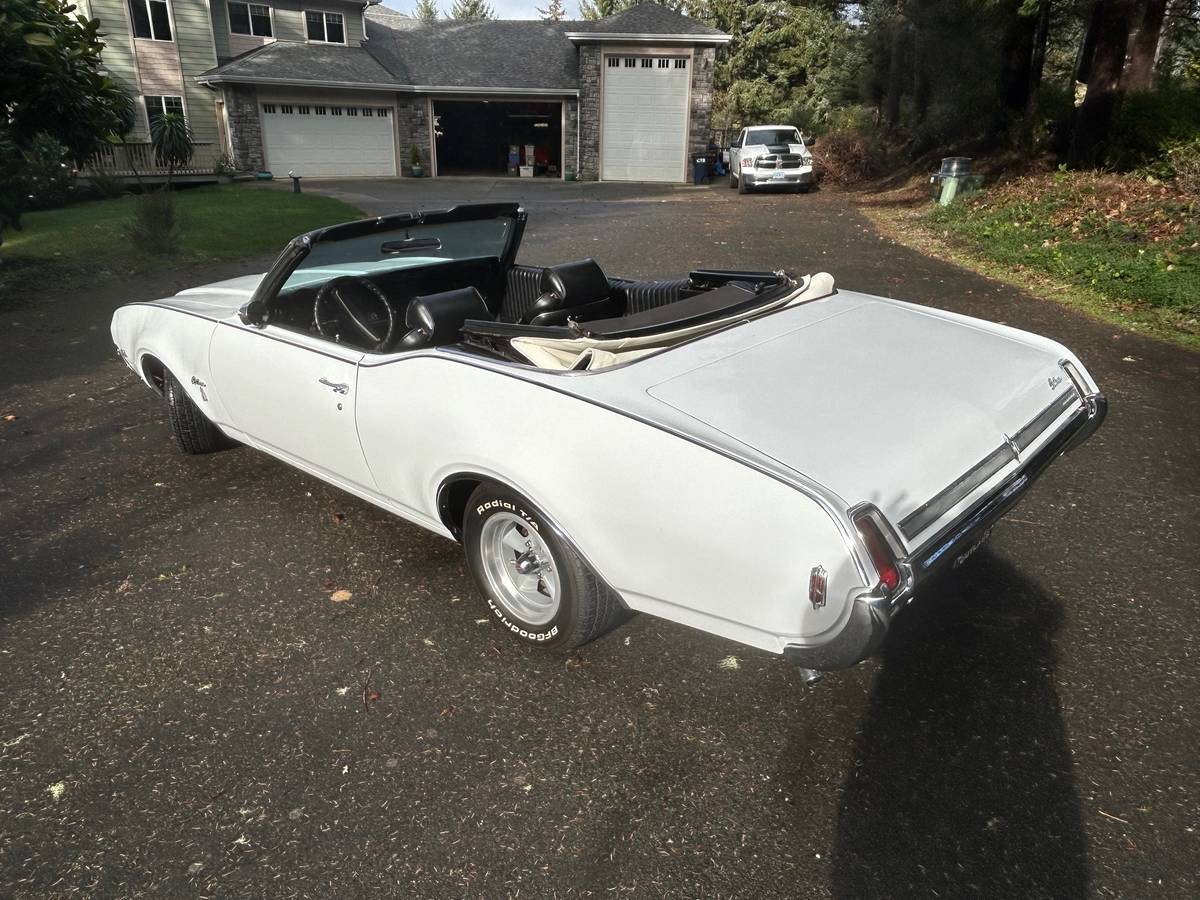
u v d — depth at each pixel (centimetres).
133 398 614
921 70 2094
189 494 449
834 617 219
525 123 3431
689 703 286
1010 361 312
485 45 3053
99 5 2520
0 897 218
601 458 256
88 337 801
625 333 295
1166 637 312
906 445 247
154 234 1228
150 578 368
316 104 2720
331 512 427
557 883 219
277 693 294
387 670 305
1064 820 234
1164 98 1602
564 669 304
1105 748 259
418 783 253
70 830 239
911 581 221
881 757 259
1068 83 2103
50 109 1027
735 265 1135
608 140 2778
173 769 260
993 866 220
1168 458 478
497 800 246
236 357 393
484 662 309
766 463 233
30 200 1933
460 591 355
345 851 230
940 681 291
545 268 454
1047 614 328
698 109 2712
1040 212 1309
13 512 434
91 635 328
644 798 246
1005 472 268
